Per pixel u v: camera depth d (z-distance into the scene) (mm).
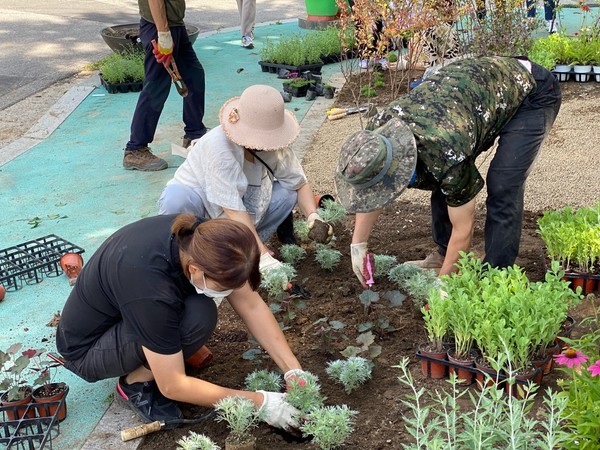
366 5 7379
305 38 10516
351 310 4207
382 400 3428
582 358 2752
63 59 11359
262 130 3959
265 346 3420
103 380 3754
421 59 8711
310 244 5031
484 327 3244
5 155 7199
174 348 3051
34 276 4898
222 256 2771
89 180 6500
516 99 3848
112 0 16734
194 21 14508
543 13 11938
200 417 3367
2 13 15031
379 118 3693
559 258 4250
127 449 3205
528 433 2559
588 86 8609
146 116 6574
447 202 3807
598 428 2648
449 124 3562
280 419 3170
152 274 2973
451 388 3465
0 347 4055
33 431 3309
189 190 4316
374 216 4016
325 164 6602
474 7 8109
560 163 6312
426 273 4184
